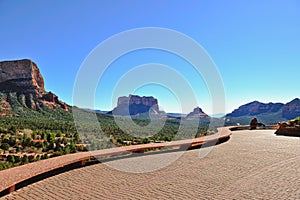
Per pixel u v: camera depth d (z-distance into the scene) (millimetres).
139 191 5195
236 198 4711
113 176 6496
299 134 17984
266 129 26812
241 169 7246
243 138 16688
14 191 5129
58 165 6375
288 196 4801
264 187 5398
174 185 5633
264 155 9750
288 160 8625
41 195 4883
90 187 5473
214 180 6043
